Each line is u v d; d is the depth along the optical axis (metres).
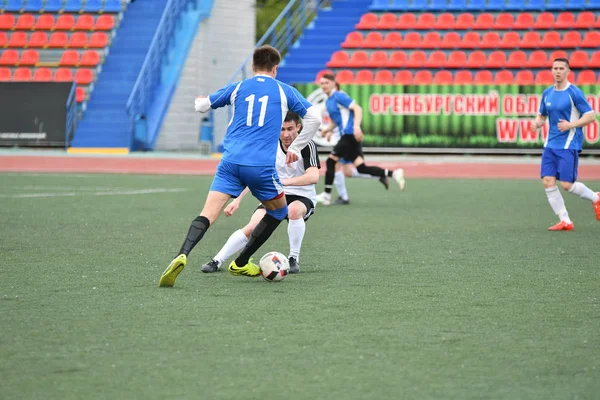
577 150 33.06
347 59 84.94
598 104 74.06
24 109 80.19
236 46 94.12
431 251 27.45
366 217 37.59
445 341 15.85
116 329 16.62
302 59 88.00
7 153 77.50
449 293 20.48
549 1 88.94
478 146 76.69
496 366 14.27
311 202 23.92
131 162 71.12
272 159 21.14
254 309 18.52
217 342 15.68
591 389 13.08
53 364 14.24
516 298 19.92
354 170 44.09
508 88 75.94
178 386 13.11
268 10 143.50
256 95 21.16
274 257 21.81
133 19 91.12
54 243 28.52
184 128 87.81
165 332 16.42
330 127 43.66
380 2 91.62
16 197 44.47
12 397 12.59
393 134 77.69
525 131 75.94
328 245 28.84
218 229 33.34
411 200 45.66
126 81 85.44
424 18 88.00
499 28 86.00
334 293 20.42
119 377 13.55
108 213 37.72
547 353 15.09
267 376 13.63
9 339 15.81
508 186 53.94
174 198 44.91
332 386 13.14
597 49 82.44
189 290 20.67
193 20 89.12
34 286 20.98
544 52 82.06
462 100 76.62
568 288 21.19
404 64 83.06
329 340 15.88
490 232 32.34
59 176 59.31
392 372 13.88
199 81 90.06
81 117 82.75
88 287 20.91
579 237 30.98
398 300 19.61
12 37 89.31
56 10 91.62
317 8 95.12
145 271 23.27
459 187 53.47
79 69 85.50
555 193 33.19
